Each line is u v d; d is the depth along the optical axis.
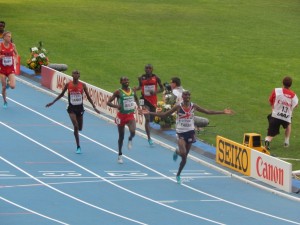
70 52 60.19
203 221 28.08
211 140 39.03
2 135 39.19
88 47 62.06
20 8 79.06
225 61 58.47
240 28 71.88
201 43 64.81
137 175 33.59
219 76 53.94
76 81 36.03
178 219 28.22
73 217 28.14
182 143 31.95
